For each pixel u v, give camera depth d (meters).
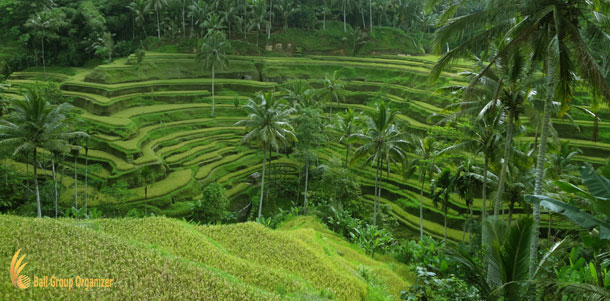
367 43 92.25
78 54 82.38
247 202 50.28
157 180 47.22
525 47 16.14
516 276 11.34
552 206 9.63
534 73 19.39
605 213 9.19
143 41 85.50
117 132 52.81
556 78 15.35
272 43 89.81
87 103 60.47
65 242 13.49
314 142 45.69
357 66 80.19
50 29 77.69
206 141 59.69
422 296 14.53
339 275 17.11
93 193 42.09
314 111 46.47
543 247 27.03
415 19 98.62
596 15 14.33
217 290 11.98
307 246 20.19
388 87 71.50
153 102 66.50
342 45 92.25
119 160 48.16
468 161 31.17
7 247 12.27
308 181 49.66
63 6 89.06
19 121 32.69
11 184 41.69
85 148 45.44
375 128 34.62
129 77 69.62
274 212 48.22
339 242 30.03
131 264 12.59
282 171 56.19
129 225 17.70
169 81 70.50
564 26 14.58
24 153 33.53
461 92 24.86
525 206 29.52
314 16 94.12
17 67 79.19
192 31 87.31
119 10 90.56
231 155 58.53
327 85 65.25
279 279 14.71
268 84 75.56
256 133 39.38
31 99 32.59
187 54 80.81
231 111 68.44
